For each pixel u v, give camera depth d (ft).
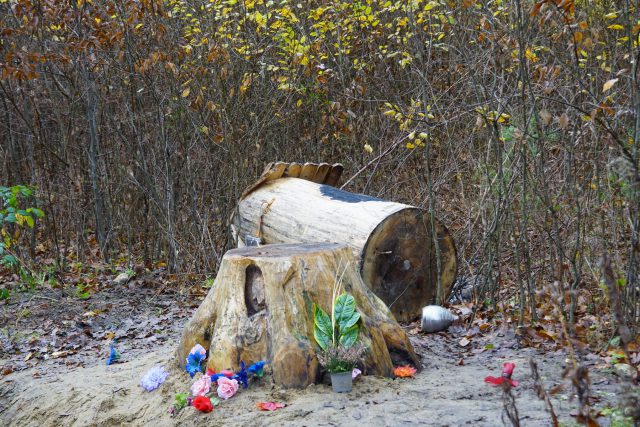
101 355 19.39
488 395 13.35
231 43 27.68
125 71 28.86
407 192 28.12
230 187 28.17
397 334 15.46
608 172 16.33
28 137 31.50
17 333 21.80
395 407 12.79
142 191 30.35
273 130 30.78
